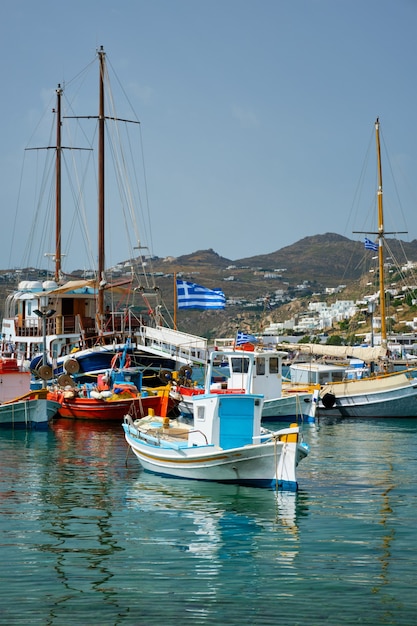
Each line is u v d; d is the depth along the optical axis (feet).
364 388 211.41
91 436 166.30
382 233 255.29
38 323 243.40
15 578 71.67
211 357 128.77
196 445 114.11
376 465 129.39
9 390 189.16
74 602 65.82
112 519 92.63
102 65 274.98
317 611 63.72
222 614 63.21
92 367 221.25
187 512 95.66
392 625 61.00
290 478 105.70
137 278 279.28
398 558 76.84
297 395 196.13
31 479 117.39
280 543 82.28
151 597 67.00
